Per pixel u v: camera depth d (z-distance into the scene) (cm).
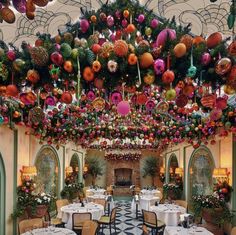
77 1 314
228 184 790
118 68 268
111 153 1834
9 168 711
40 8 319
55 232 578
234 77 264
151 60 259
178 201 975
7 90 283
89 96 330
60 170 1200
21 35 345
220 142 871
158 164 1823
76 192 1316
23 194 755
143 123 881
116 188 1816
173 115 690
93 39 275
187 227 629
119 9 286
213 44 258
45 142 1002
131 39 279
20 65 269
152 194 1349
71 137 899
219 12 316
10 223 708
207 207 777
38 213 746
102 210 907
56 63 261
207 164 979
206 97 322
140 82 264
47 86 311
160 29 281
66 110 656
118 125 895
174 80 289
